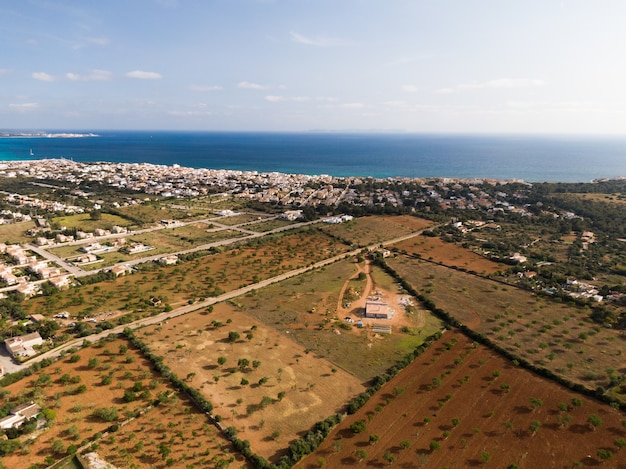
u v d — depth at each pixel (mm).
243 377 99250
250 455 75125
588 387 96625
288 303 142000
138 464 73125
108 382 95500
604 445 79875
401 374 103375
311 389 95438
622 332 121875
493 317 132375
